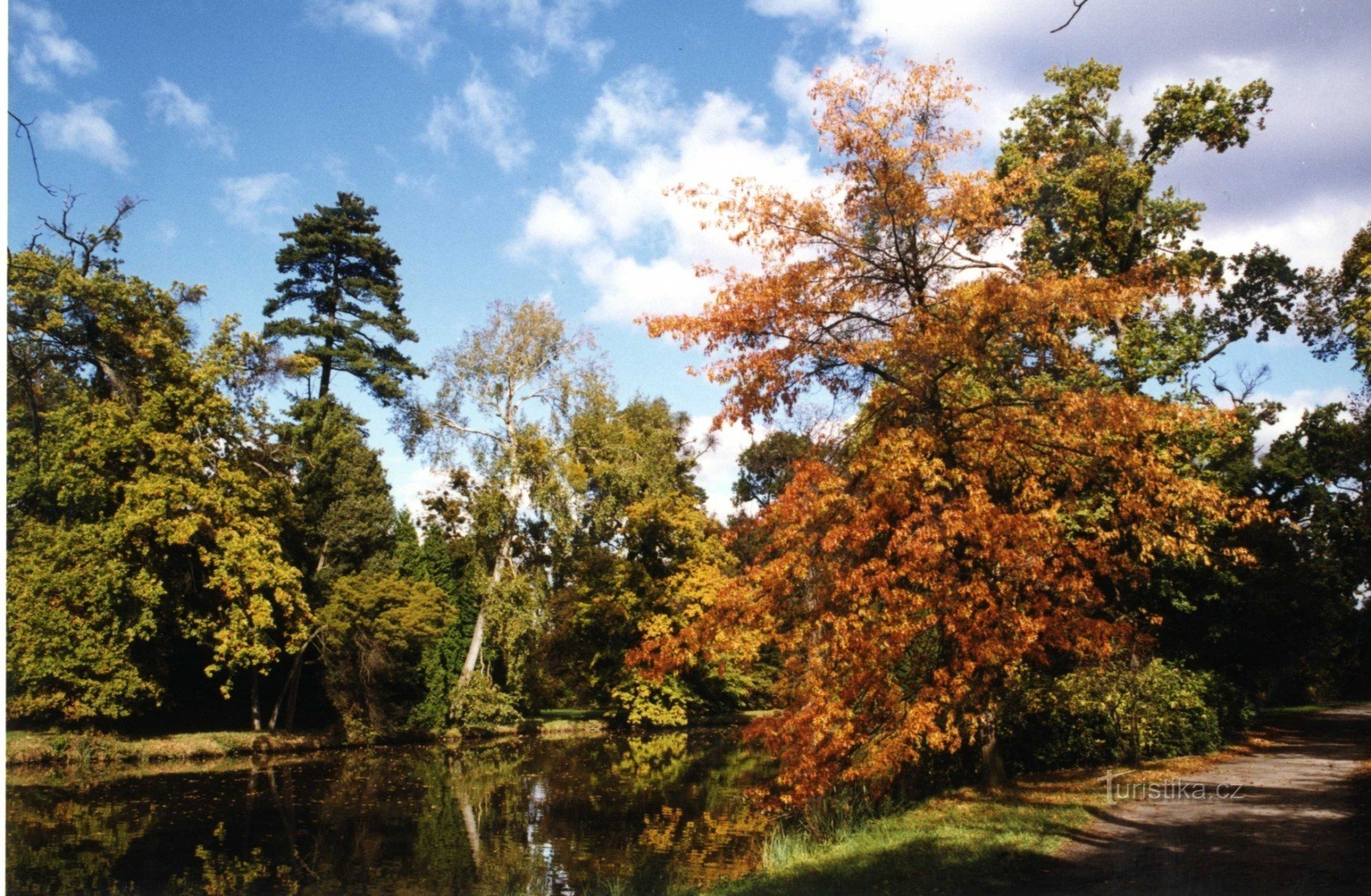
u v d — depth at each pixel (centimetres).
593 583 4150
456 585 3928
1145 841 1019
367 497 3772
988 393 1458
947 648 1355
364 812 1873
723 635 1318
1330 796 1274
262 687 3550
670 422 4828
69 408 2877
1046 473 1468
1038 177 2080
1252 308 2323
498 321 3616
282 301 4356
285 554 3322
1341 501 2681
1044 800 1294
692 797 2052
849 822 1259
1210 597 2122
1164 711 1761
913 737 1203
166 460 2856
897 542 1176
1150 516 1374
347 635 3281
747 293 1338
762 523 1302
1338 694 4266
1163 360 2072
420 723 3503
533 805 1945
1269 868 871
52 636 2719
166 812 1875
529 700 4206
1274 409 2538
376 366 4288
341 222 4422
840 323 1394
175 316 3086
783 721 1280
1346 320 2002
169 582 2939
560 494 3538
